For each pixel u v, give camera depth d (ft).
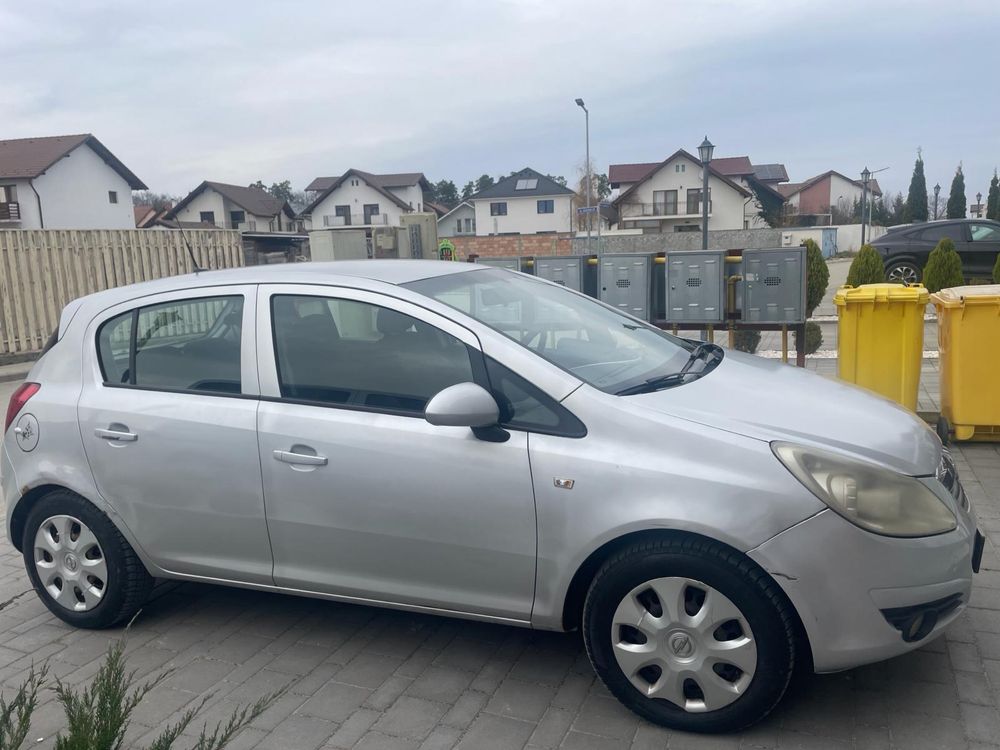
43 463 13.33
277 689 11.55
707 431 9.86
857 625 9.39
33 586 14.75
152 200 333.42
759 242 147.84
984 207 251.60
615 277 28.02
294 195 413.80
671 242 150.30
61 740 7.18
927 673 10.98
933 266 45.70
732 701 9.74
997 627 11.99
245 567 12.36
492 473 10.51
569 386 10.54
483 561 10.77
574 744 9.98
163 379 12.85
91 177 168.25
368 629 13.23
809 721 10.13
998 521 15.70
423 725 10.53
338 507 11.41
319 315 12.04
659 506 9.64
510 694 11.14
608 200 282.56
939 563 9.59
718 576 9.53
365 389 11.53
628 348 12.65
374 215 257.96
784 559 9.28
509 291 13.32
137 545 13.00
